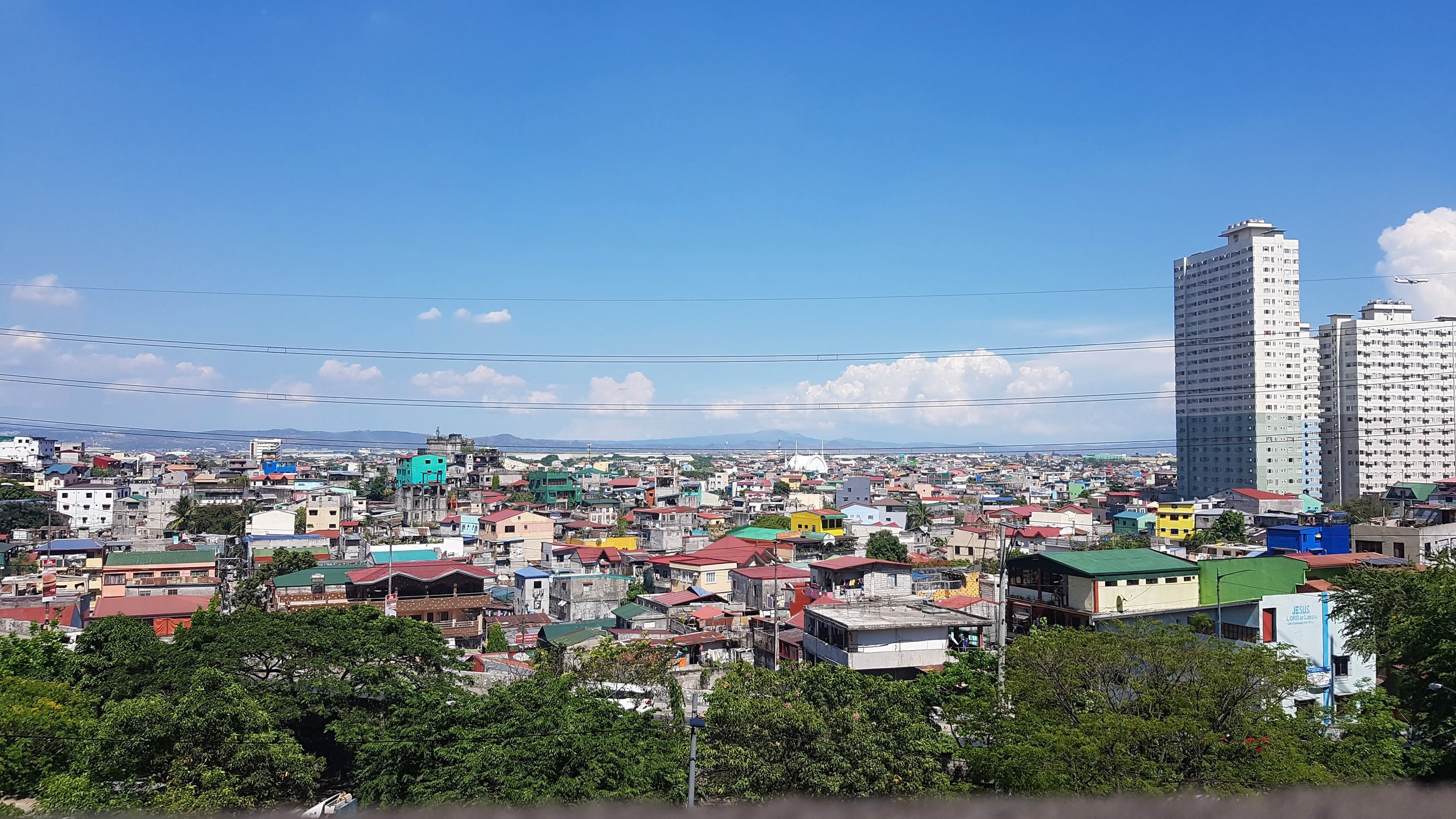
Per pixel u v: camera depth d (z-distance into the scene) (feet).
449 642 188.65
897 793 80.12
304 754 91.61
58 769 90.84
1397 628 111.04
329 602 190.90
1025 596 150.41
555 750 81.56
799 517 361.71
